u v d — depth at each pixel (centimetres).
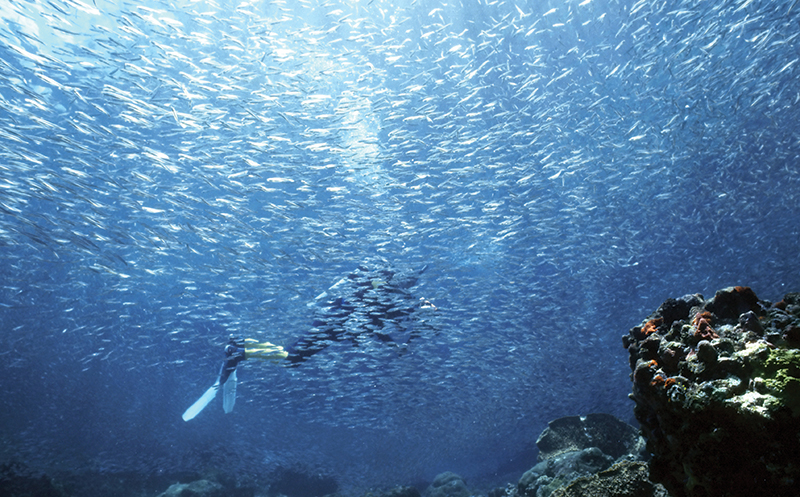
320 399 928
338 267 778
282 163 784
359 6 1770
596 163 1033
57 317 1082
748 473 132
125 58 698
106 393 1227
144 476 854
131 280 816
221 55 984
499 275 929
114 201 741
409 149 984
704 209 1026
